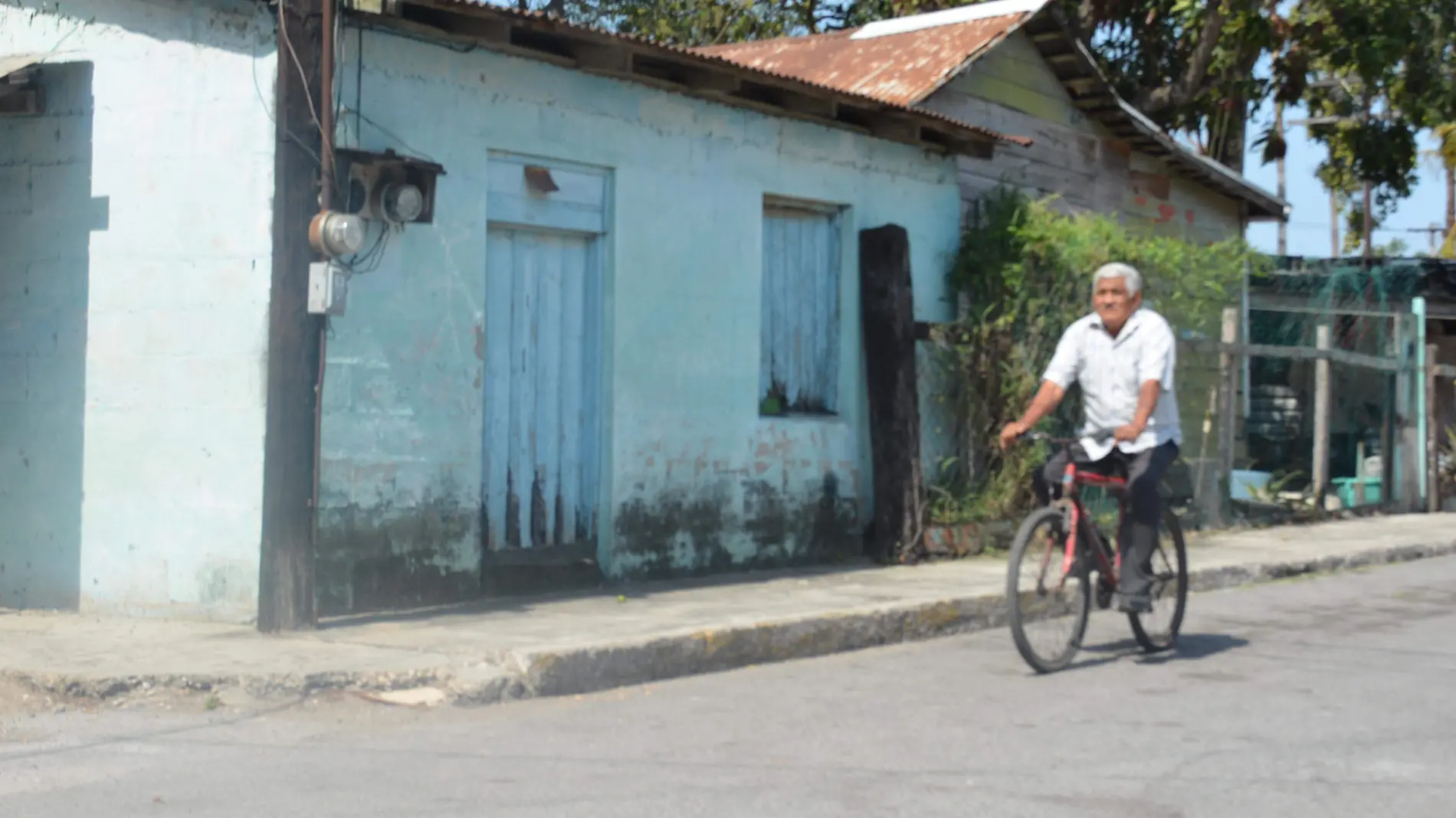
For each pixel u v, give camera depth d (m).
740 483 10.76
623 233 9.91
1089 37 21.16
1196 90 20.31
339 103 8.09
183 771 5.29
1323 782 5.15
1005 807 4.81
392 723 6.14
